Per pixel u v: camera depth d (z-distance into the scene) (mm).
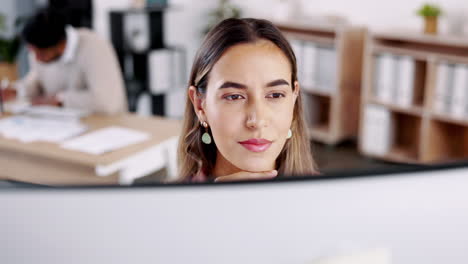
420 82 4250
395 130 4508
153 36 4930
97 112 3027
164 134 2658
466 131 4188
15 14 5285
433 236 345
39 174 2588
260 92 662
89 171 2477
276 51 675
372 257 339
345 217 338
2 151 2652
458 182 342
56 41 2965
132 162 2418
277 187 333
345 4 4844
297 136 947
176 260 336
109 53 3141
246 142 662
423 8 4113
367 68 4406
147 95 5281
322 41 4766
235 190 331
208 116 695
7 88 3197
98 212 327
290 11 5188
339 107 4730
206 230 333
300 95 943
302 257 338
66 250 331
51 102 3062
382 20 4605
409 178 340
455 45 4148
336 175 337
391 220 340
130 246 331
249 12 5539
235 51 663
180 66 5102
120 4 5004
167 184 332
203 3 5629
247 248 337
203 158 951
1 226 328
